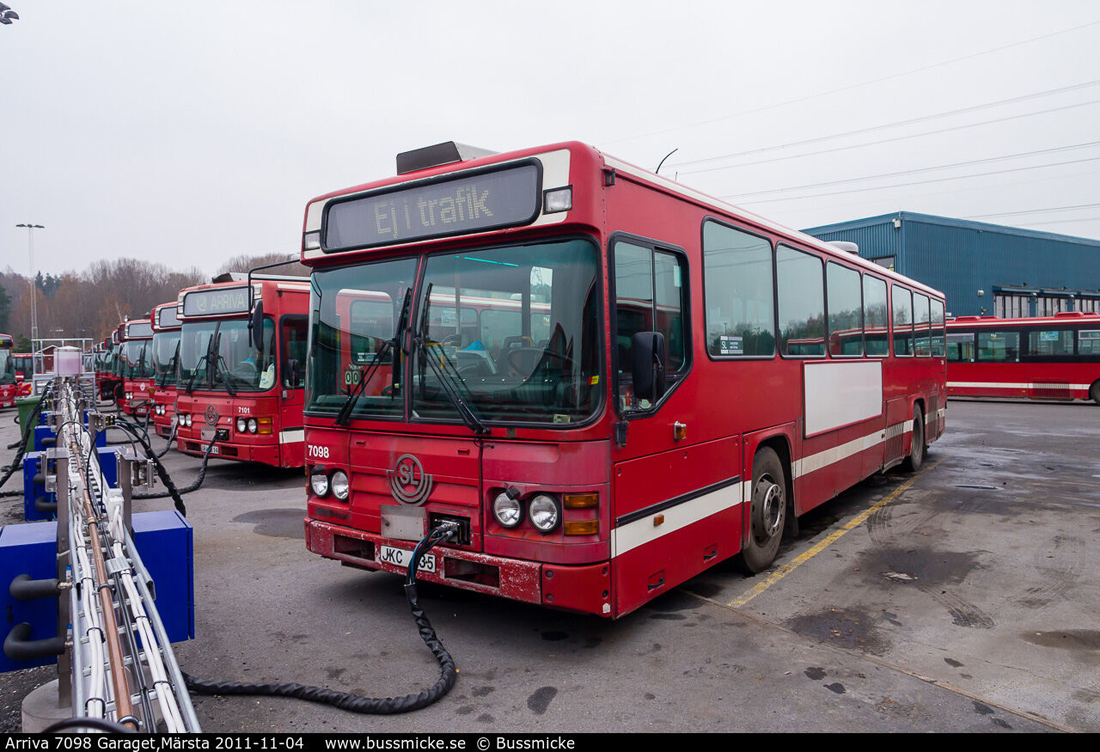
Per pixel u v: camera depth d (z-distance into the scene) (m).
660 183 4.90
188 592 3.88
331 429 5.21
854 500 9.43
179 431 11.94
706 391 5.35
